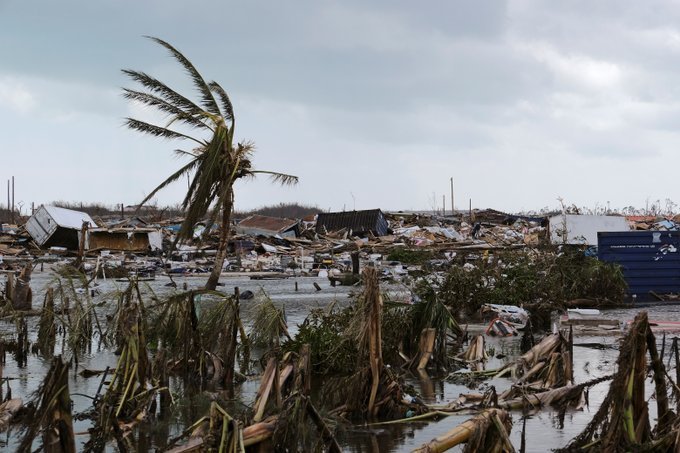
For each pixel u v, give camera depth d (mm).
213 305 14352
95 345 17469
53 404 7719
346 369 13930
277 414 8102
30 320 21453
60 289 17109
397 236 67625
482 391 12625
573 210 48375
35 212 60750
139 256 56688
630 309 25172
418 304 15359
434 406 11234
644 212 82312
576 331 19531
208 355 13523
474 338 16344
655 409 10789
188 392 12586
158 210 79375
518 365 13414
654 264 27328
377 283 11102
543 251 28750
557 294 24203
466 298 22750
